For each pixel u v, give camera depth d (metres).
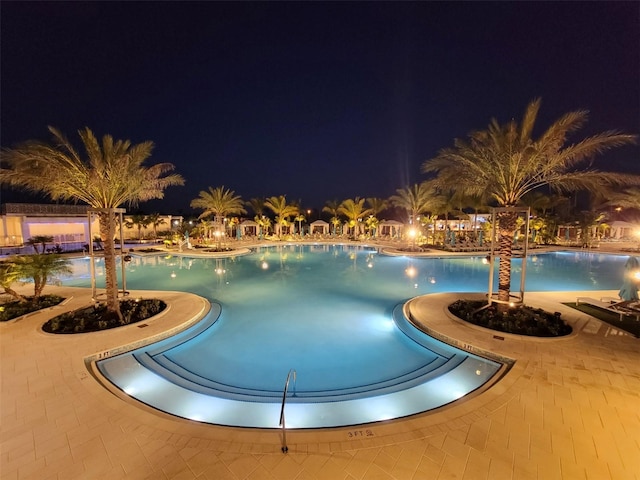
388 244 33.62
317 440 4.19
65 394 5.25
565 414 4.71
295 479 3.60
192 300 10.90
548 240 32.34
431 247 29.22
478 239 29.98
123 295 10.98
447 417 4.65
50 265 10.30
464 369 6.61
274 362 7.20
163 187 10.53
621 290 9.61
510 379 5.68
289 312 10.84
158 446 4.10
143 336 7.67
